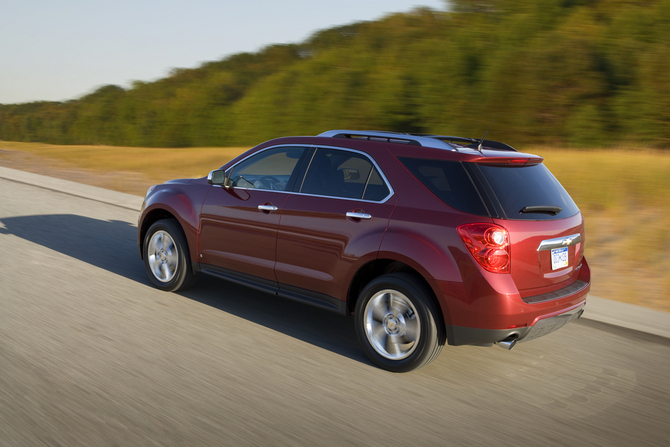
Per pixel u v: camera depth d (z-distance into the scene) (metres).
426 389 3.95
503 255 3.78
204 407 3.51
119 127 74.88
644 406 3.85
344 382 3.98
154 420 3.32
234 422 3.36
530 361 4.52
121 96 76.94
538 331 4.02
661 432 3.52
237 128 43.38
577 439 3.39
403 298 4.10
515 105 26.00
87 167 20.30
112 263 6.74
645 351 4.82
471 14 29.70
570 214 4.33
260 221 4.94
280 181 5.15
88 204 11.45
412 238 4.02
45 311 4.97
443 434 3.37
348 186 4.50
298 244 4.68
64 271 6.28
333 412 3.55
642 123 23.34
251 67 70.06
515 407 3.76
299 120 38.25
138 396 3.59
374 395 3.81
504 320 3.80
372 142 4.50
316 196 4.65
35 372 3.82
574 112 24.97
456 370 4.29
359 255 4.27
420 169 4.18
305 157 4.87
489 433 3.41
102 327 4.69
